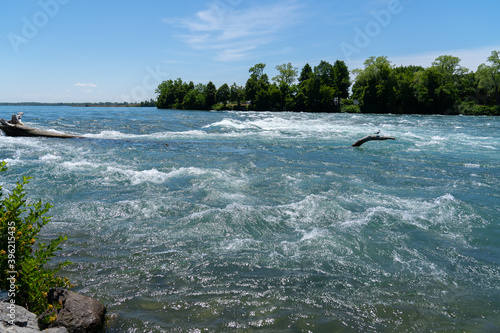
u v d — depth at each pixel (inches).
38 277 141.9
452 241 243.1
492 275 197.9
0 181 366.0
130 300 167.2
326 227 262.8
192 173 431.5
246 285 182.7
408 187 391.2
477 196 354.3
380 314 158.6
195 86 4335.6
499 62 3046.3
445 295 176.2
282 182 399.2
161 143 712.4
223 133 956.6
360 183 401.1
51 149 582.2
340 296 173.5
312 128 1130.0
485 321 154.3
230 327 147.0
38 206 156.7
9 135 727.7
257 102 3742.6
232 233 252.1
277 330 145.6
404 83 2984.7
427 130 1130.0
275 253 221.3
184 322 150.4
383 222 273.0
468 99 3408.0
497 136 952.9
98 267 199.3
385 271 200.5
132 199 325.7
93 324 141.9
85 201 314.5
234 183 390.0
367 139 714.8
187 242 236.7
